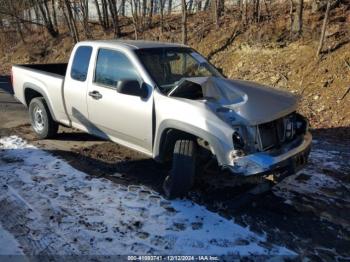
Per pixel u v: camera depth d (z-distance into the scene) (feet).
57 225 13.62
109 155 20.35
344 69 28.81
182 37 42.32
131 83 15.78
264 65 33.96
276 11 40.40
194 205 15.02
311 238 13.10
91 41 19.35
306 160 15.33
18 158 19.85
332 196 15.97
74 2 65.41
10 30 82.33
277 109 14.37
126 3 65.31
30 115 23.98
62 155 20.34
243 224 13.82
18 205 14.97
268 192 16.05
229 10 46.85
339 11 35.50
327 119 26.03
